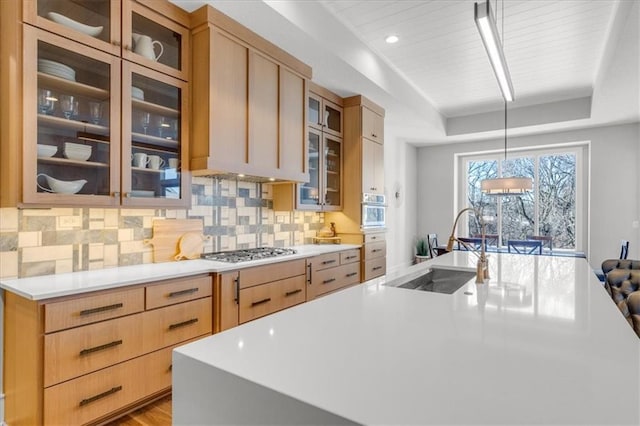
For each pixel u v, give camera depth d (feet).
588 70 14.34
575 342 3.32
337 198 14.43
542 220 21.53
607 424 1.96
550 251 20.06
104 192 7.07
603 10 10.13
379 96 14.26
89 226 7.57
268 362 2.86
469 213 23.77
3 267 6.44
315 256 11.25
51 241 7.02
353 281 13.34
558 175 21.11
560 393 2.33
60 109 6.56
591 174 19.22
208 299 8.05
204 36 8.39
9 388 6.17
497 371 2.68
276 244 12.50
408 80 15.48
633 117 17.28
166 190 8.34
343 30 10.91
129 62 7.34
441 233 24.07
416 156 24.88
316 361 2.88
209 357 2.96
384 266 15.38
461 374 2.63
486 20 6.88
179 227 9.21
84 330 5.94
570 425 1.96
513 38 11.72
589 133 19.29
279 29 9.24
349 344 3.26
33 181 6.03
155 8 7.80
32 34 5.99
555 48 12.43
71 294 5.78
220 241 10.41
